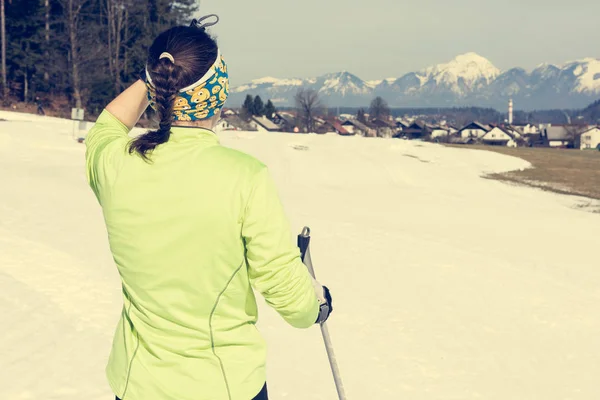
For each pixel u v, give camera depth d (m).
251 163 1.53
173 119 1.56
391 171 33.16
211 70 1.50
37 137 29.91
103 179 1.59
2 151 25.50
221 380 1.53
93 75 65.12
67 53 68.50
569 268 13.02
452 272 11.70
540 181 34.16
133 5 72.69
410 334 8.08
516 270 12.34
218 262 1.50
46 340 6.32
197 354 1.53
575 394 6.63
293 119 138.38
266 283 1.52
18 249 9.68
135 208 1.52
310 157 34.94
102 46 67.81
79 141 30.44
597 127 153.00
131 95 1.78
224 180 1.49
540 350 7.89
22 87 68.31
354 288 10.19
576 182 34.03
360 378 6.50
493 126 159.50
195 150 1.52
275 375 6.35
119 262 1.57
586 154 50.97
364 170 32.66
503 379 6.88
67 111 64.12
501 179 34.31
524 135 169.38
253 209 1.48
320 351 7.20
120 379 1.59
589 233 18.53
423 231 16.55
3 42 63.47
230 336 1.55
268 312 8.45
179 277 1.50
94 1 73.12
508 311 9.48
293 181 29.16
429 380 6.64
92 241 10.98
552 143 154.62
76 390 5.26
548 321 9.12
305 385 6.14
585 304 10.16
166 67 1.48
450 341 7.93
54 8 71.56
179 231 1.49
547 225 19.67
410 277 11.12
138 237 1.51
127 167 1.55
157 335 1.54
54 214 13.31
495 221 19.86
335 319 8.48
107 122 1.75
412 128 159.12
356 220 17.70
